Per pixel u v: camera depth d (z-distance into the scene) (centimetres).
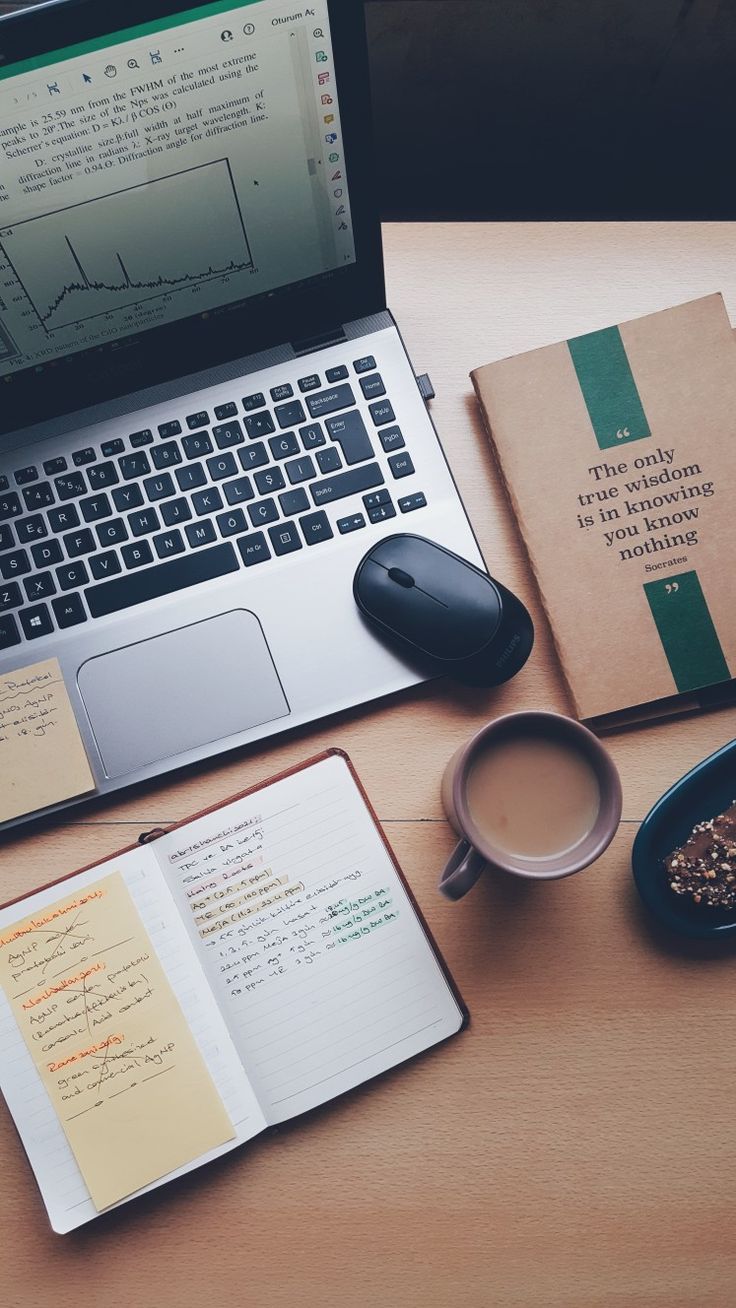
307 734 63
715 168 88
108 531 63
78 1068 59
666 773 63
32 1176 59
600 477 63
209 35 45
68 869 62
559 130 84
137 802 63
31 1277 58
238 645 62
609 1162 58
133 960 60
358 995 60
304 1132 59
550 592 62
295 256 58
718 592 62
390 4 71
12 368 59
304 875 60
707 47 76
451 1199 58
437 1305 57
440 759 63
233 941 60
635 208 91
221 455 63
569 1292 57
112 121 48
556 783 57
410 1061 60
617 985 60
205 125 49
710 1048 59
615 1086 59
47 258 53
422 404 64
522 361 64
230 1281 58
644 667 61
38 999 59
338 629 62
